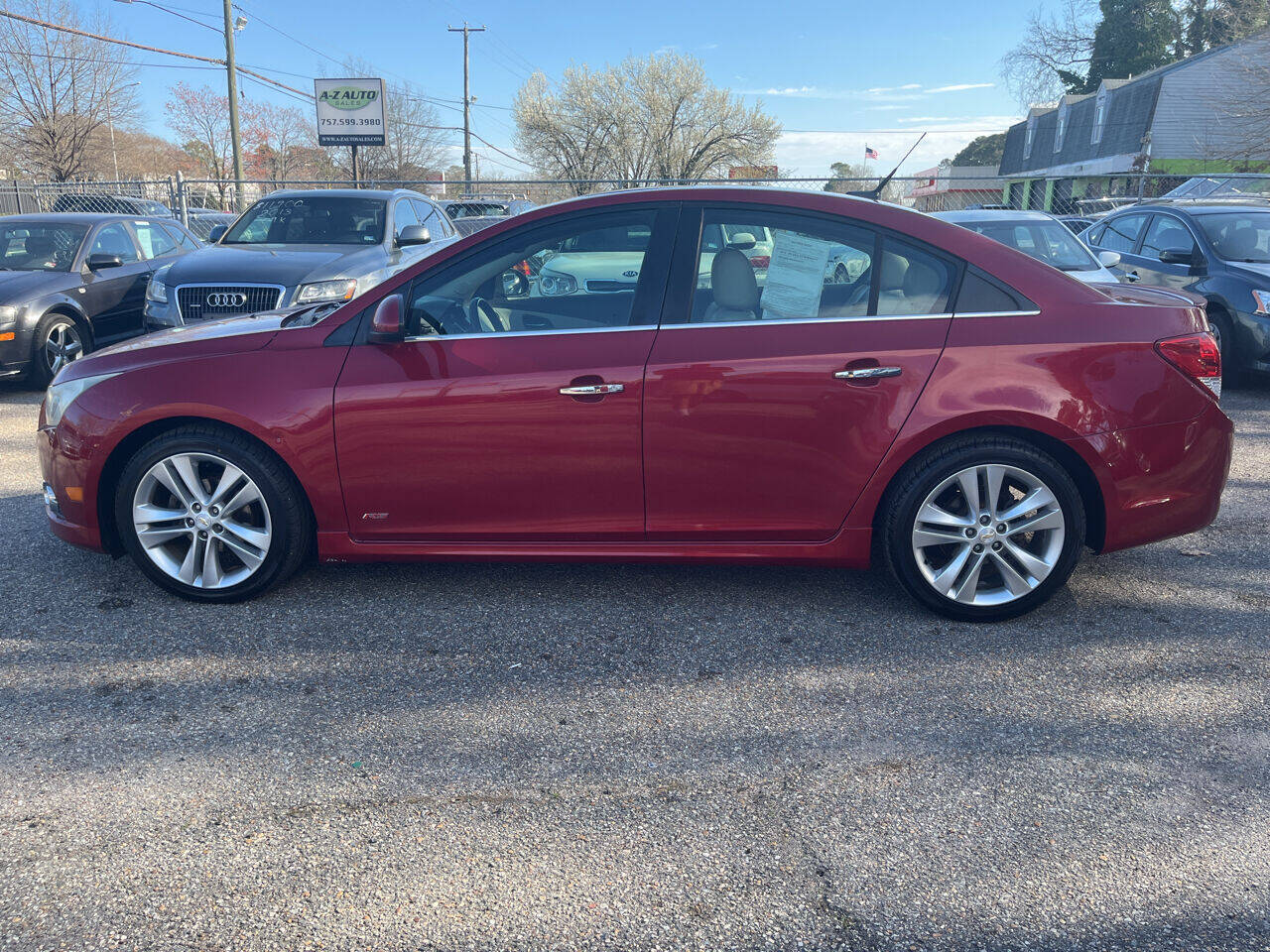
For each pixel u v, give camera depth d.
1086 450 3.49
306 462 3.66
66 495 3.86
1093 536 3.70
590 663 3.40
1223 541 4.61
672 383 3.51
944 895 2.23
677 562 3.72
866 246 3.57
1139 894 2.22
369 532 3.76
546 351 3.57
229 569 3.97
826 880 2.29
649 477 3.59
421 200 10.37
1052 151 49.78
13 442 6.74
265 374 3.67
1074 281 3.62
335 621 3.74
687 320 3.57
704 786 2.67
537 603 3.91
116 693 3.17
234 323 4.20
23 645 3.53
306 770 2.75
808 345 3.50
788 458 3.55
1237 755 2.79
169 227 10.84
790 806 2.58
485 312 3.66
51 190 18.00
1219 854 2.36
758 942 2.09
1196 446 3.58
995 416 3.45
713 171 48.94
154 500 3.84
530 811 2.55
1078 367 3.47
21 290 8.52
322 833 2.46
